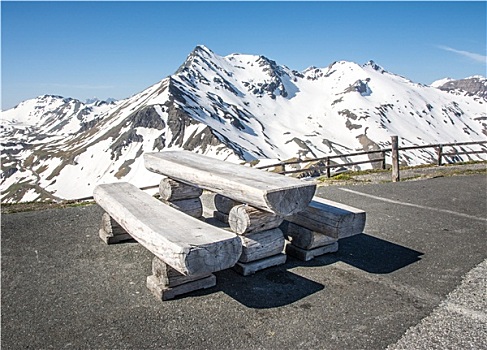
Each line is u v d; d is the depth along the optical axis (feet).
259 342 10.26
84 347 10.11
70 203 28.50
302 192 12.91
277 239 14.85
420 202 25.66
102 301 12.42
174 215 13.61
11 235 18.89
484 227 20.08
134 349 10.00
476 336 10.48
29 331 10.85
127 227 13.70
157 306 12.07
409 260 15.76
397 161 34.78
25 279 14.10
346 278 14.05
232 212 14.38
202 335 10.57
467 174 38.09
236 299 12.49
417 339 10.36
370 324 11.07
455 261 15.64
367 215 22.47
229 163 18.34
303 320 11.28
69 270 14.83
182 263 10.25
